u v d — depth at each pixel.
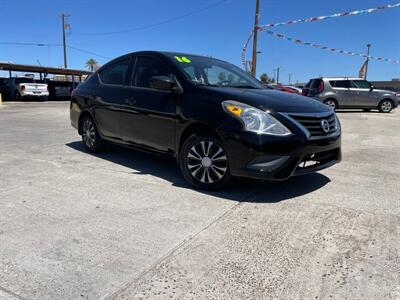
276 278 2.57
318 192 4.34
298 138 3.85
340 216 3.63
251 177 3.90
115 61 5.90
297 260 2.80
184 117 4.36
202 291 2.42
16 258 2.79
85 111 6.26
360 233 3.26
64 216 3.57
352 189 4.48
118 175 4.98
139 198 4.09
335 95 17.03
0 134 8.45
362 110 19.08
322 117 4.15
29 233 3.20
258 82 5.41
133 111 5.14
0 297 2.33
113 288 2.44
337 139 4.32
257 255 2.87
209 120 4.10
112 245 3.01
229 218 3.56
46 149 6.67
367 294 2.40
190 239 3.12
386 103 17.31
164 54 5.04
